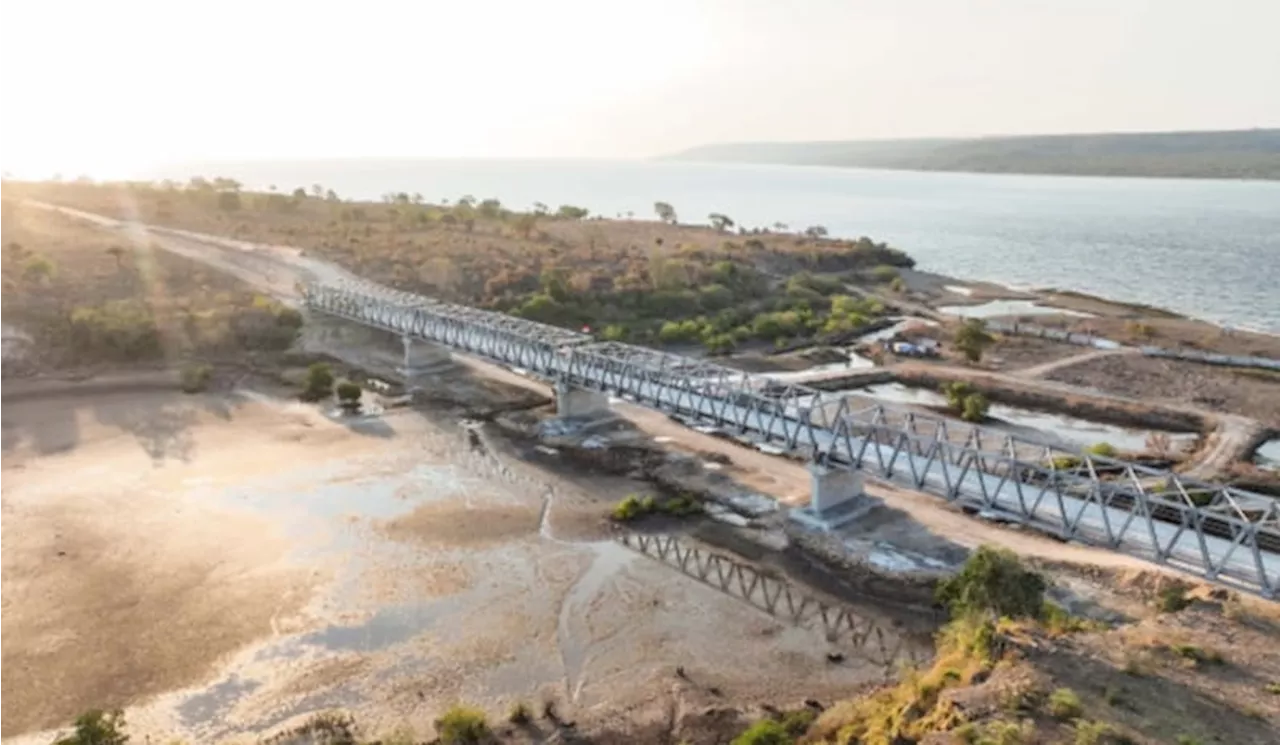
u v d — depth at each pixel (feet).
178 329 239.71
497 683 97.50
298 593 116.98
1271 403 196.54
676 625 108.88
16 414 194.49
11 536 133.90
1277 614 91.66
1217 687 75.51
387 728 89.92
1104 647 83.97
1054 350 252.01
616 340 257.14
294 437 181.16
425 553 128.47
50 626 109.40
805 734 82.28
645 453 168.66
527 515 142.00
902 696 81.51
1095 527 104.37
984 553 98.53
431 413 197.88
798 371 237.04
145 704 94.48
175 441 178.40
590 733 87.61
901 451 132.36
